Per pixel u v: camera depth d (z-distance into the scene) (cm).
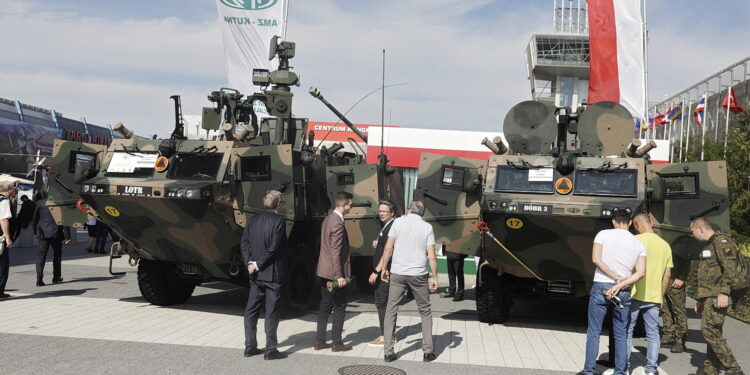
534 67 4712
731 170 1992
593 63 1869
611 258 689
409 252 768
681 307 898
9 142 3078
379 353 802
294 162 1036
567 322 1112
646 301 729
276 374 682
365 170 1203
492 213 935
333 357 773
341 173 1195
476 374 711
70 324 911
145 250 1060
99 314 1005
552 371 738
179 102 1082
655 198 943
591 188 952
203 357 743
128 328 899
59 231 1321
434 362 762
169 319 987
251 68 1839
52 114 3559
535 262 991
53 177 1077
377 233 1195
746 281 725
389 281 796
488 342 898
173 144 1003
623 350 698
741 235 1716
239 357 751
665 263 740
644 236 751
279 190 988
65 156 1080
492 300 1034
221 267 1050
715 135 2806
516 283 1089
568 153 998
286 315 1052
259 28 1834
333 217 812
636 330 994
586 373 693
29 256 1909
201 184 936
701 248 916
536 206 908
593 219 891
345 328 974
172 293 1123
